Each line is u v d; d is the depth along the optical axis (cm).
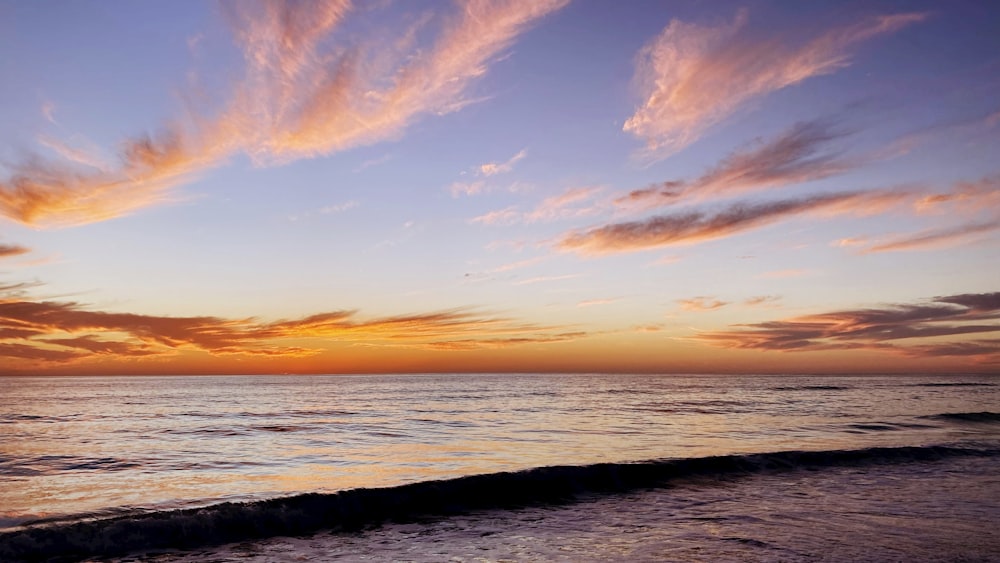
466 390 9825
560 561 874
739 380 17950
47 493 1421
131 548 962
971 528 1068
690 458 1728
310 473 1714
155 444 2498
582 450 2212
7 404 5809
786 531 1051
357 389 10556
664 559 878
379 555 921
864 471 1689
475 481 1386
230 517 1077
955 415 3753
